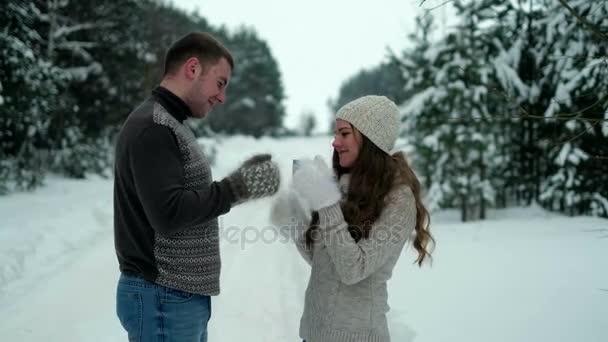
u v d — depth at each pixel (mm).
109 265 4656
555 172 7500
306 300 1700
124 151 1396
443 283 3635
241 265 4809
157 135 1332
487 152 7578
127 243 1486
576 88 6297
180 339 1494
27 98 8477
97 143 12938
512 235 5375
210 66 1525
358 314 1548
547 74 7219
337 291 1571
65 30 11617
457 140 7484
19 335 3088
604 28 5016
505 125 7691
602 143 6547
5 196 8164
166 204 1280
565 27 6789
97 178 11961
